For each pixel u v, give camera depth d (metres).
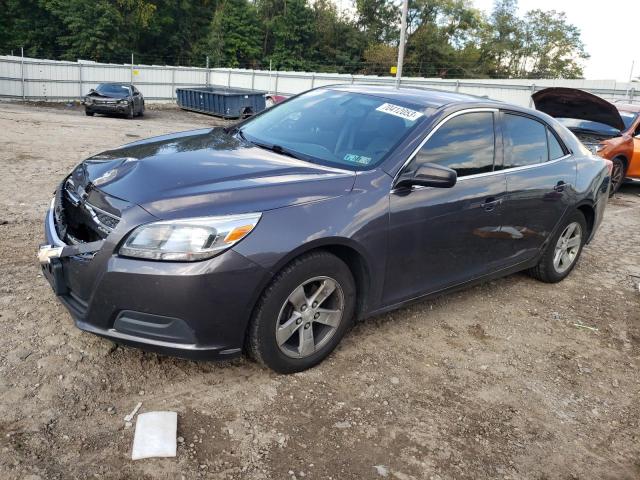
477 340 4.02
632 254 6.66
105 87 24.19
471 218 3.93
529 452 2.88
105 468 2.42
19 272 4.27
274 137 4.00
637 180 10.38
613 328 4.51
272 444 2.69
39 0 48.50
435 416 3.07
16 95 29.70
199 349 2.85
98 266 2.78
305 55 67.62
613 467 2.85
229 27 61.56
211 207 2.82
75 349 3.26
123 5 50.41
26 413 2.70
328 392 3.15
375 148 3.63
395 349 3.72
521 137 4.47
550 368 3.76
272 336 3.05
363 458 2.68
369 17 70.06
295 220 2.97
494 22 76.50
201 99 30.30
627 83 24.91
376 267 3.41
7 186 7.21
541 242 4.81
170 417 2.73
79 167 3.62
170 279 2.71
